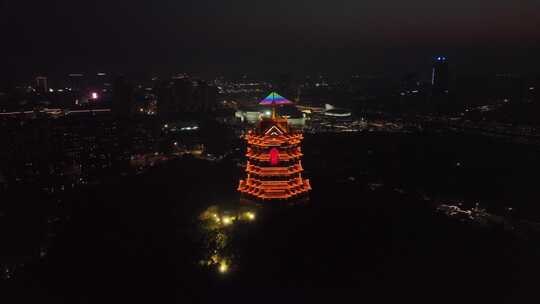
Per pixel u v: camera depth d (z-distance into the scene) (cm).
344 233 11062
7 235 13338
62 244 11781
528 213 16675
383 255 10275
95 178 19812
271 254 10194
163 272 9850
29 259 12019
